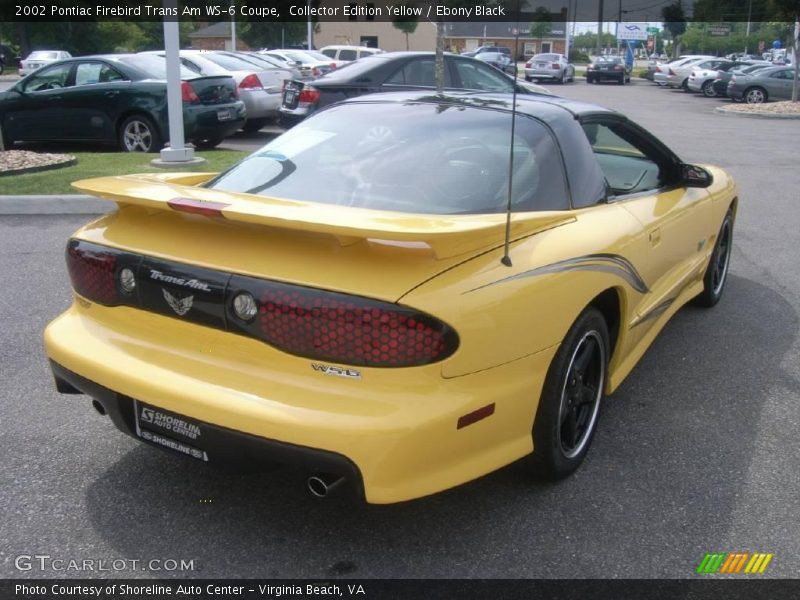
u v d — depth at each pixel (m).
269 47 42.69
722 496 3.12
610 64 39.72
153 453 3.38
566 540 2.82
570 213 3.18
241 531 2.85
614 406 3.92
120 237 2.87
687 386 4.17
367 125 3.48
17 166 9.16
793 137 16.27
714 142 15.12
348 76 10.81
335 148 3.37
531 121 3.41
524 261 2.74
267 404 2.45
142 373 2.66
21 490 3.08
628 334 3.58
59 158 9.74
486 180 3.11
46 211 7.80
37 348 4.50
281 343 2.47
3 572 2.61
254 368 2.55
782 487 3.19
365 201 3.06
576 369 3.11
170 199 2.72
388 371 2.41
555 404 2.93
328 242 2.56
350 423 2.38
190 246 2.71
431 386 2.45
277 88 13.90
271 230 2.65
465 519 2.93
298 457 2.42
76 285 2.97
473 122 3.41
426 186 3.09
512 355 2.66
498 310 2.56
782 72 27.00
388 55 11.06
